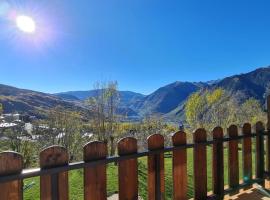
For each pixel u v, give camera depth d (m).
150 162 3.47
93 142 2.96
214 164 4.23
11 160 2.43
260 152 4.93
